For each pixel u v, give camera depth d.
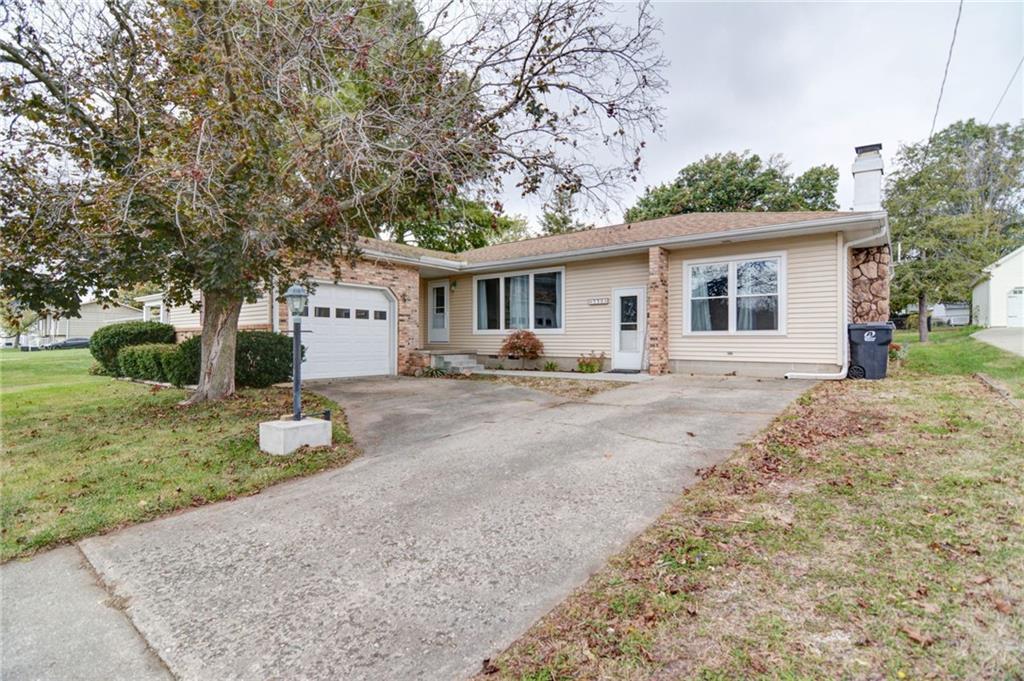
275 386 10.25
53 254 6.40
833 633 2.14
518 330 13.70
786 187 26.34
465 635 2.30
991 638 2.07
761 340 10.23
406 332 13.25
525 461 4.90
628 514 3.54
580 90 7.18
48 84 6.02
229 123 5.84
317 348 11.30
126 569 3.04
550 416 7.01
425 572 2.88
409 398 8.89
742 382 9.33
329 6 6.04
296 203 7.07
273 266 7.61
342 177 6.74
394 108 6.70
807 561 2.74
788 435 5.24
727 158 27.02
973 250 19.66
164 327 14.41
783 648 2.06
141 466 4.86
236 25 5.81
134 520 3.75
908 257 20.31
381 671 2.08
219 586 2.81
